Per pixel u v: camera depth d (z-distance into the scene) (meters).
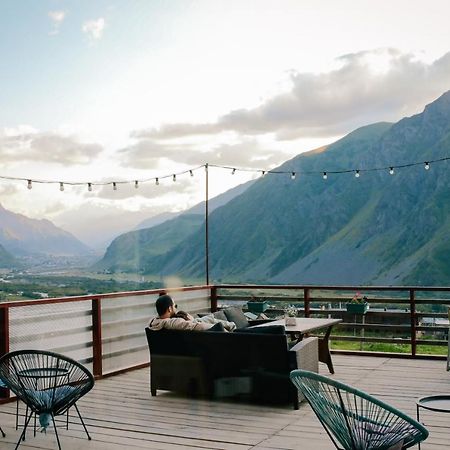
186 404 5.57
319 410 3.33
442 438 4.42
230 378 5.61
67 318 6.51
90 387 4.32
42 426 4.46
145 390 6.19
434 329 7.80
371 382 6.36
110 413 5.29
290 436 4.54
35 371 4.31
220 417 5.11
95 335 6.83
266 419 5.02
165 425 4.89
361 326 8.17
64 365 4.39
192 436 4.58
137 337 7.50
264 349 5.46
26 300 6.05
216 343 5.66
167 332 5.88
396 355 7.86
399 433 3.14
